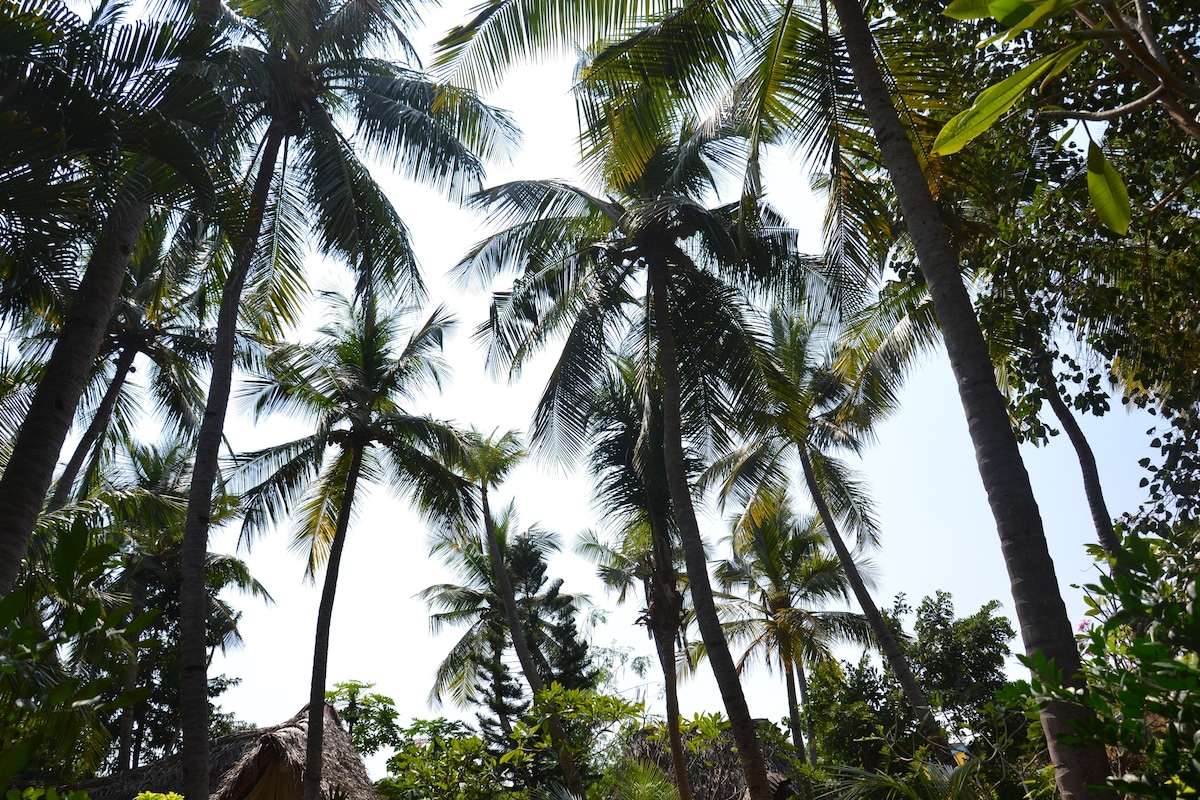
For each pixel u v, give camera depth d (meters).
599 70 8.16
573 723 16.48
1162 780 2.43
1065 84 6.54
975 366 5.33
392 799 17.64
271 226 13.58
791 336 20.42
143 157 6.82
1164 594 2.58
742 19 7.83
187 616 10.53
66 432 7.50
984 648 21.83
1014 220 7.53
